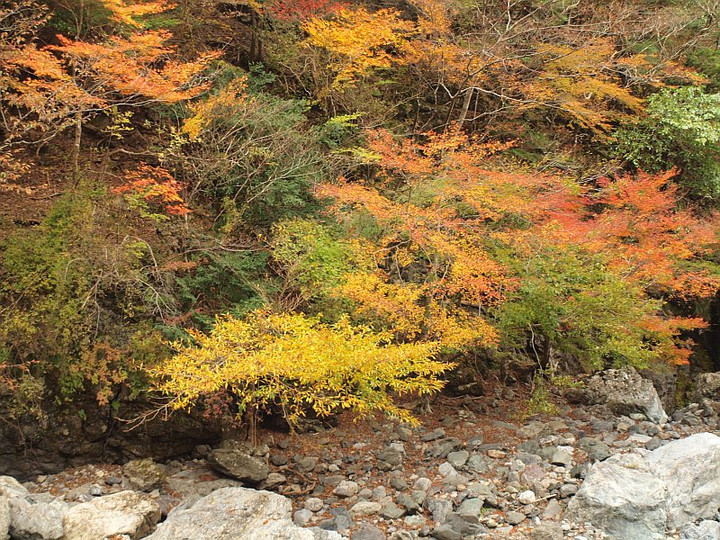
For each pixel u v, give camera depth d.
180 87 9.87
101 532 5.82
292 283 9.38
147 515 6.26
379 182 12.50
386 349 7.27
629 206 11.88
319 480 7.97
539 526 6.43
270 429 9.36
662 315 13.26
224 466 7.67
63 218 8.90
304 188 10.94
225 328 7.52
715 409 10.73
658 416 10.15
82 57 10.02
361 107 13.64
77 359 7.98
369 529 6.48
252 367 6.66
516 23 13.70
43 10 10.27
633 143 15.38
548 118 16.58
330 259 9.51
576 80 14.77
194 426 8.38
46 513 5.86
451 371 10.79
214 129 10.82
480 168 10.10
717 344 15.15
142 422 7.77
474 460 8.18
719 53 17.48
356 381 7.48
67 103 8.79
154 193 9.55
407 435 9.31
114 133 10.58
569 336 10.12
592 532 6.52
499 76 14.27
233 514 6.03
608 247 10.57
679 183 15.50
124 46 9.03
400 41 13.69
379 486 7.74
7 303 8.11
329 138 12.54
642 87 16.72
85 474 7.82
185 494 7.36
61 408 7.93
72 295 8.30
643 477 6.93
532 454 8.33
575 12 16.72
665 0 17.98
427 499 7.25
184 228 9.98
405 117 15.17
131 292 8.60
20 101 8.54
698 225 11.95
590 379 11.07
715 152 15.23
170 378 8.24
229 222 10.25
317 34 12.65
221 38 14.28
